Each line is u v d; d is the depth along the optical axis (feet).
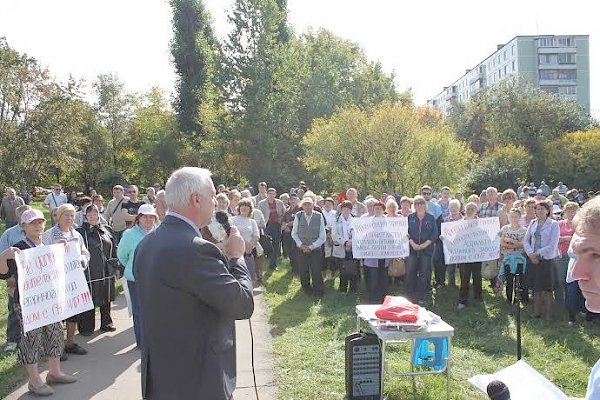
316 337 25.05
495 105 160.56
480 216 37.01
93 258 25.23
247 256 32.68
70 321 22.52
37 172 108.78
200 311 8.45
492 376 8.82
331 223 38.60
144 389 8.81
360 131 80.12
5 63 102.12
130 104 184.75
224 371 8.70
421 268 31.96
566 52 336.90
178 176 9.00
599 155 128.16
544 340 25.13
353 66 169.89
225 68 125.49
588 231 4.99
